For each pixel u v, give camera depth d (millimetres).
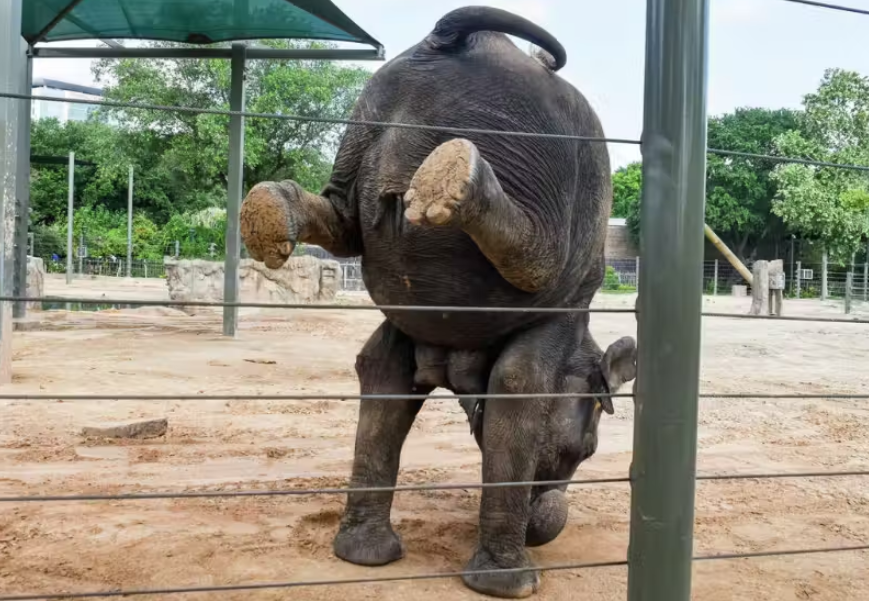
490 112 3178
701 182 2090
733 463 6582
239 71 14195
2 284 8461
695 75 2066
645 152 2117
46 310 19391
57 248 43938
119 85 29000
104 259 40219
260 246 2906
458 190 2490
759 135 48031
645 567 2125
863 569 4031
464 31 3234
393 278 3309
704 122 2088
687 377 2090
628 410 8828
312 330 16797
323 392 9125
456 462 6094
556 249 3186
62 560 3656
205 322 17531
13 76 8781
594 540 4293
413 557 3803
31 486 4957
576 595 3420
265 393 8891
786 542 4461
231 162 14523
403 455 6312
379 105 3357
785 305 28703
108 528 4148
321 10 12227
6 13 8508
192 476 5398
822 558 4188
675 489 2102
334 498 4906
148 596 3270
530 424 3432
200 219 38750
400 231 3201
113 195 47125
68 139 47375
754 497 5504
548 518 3828
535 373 3398
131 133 28891
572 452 3840
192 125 28172
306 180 28906
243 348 12961
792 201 35688
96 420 7117
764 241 50094
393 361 3729
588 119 3684
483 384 3561
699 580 3750
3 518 4266
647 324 2104
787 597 3586
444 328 3389
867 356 14875
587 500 5180
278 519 4402
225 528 4211
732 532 4629
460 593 3375
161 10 12883
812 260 45125
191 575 3502
